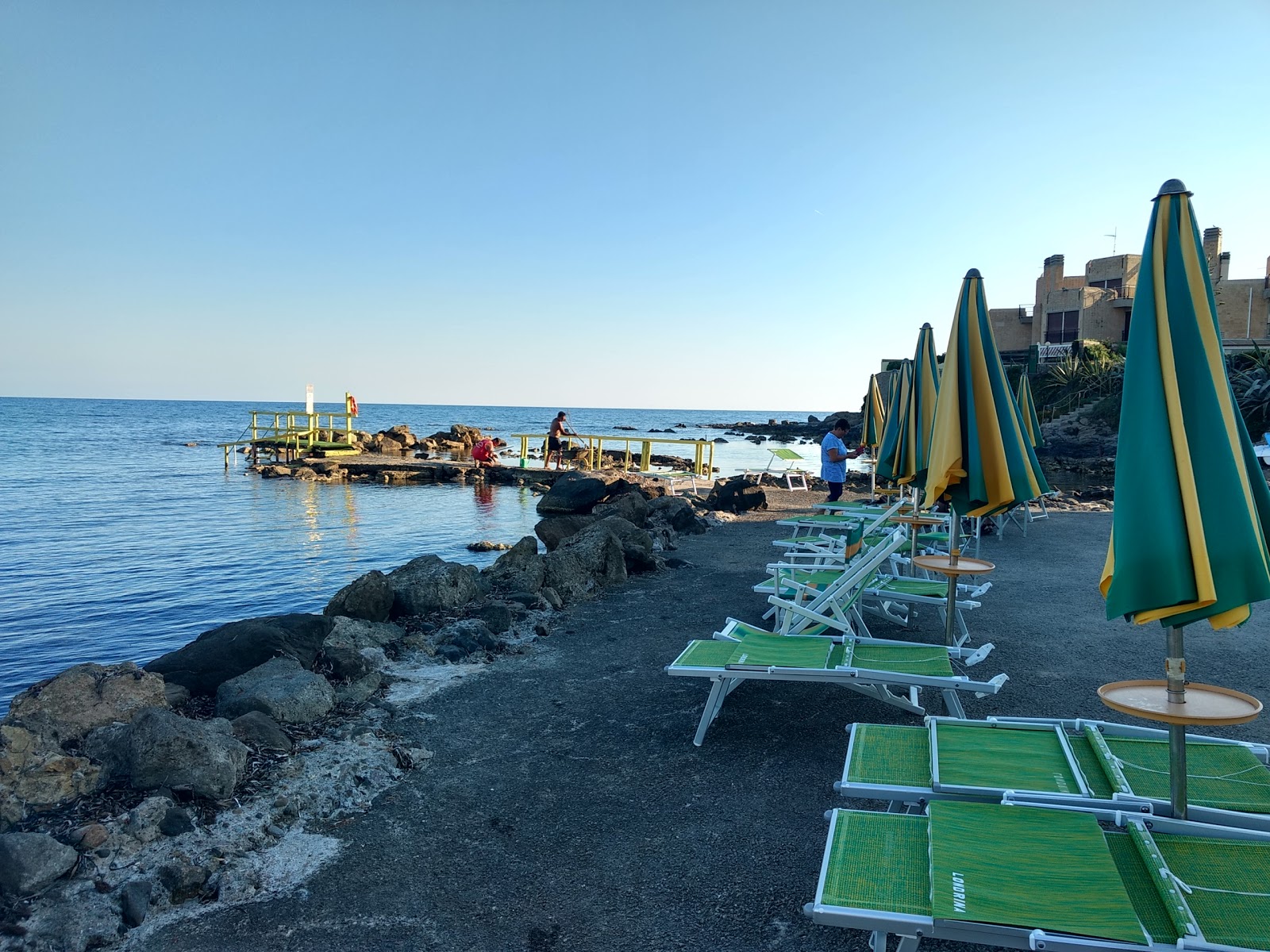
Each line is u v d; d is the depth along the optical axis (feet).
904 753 10.20
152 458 121.70
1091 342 133.18
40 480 87.76
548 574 26.40
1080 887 7.29
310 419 119.85
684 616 24.13
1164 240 7.84
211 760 12.09
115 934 9.47
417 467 92.43
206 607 33.45
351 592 22.24
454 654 19.88
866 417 46.39
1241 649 20.31
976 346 15.40
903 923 7.16
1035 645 20.84
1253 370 96.68
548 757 14.38
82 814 11.37
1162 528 7.25
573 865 10.98
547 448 87.76
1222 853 7.91
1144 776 9.35
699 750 14.64
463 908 10.04
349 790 12.91
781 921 9.68
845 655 15.07
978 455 15.20
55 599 34.65
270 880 10.65
